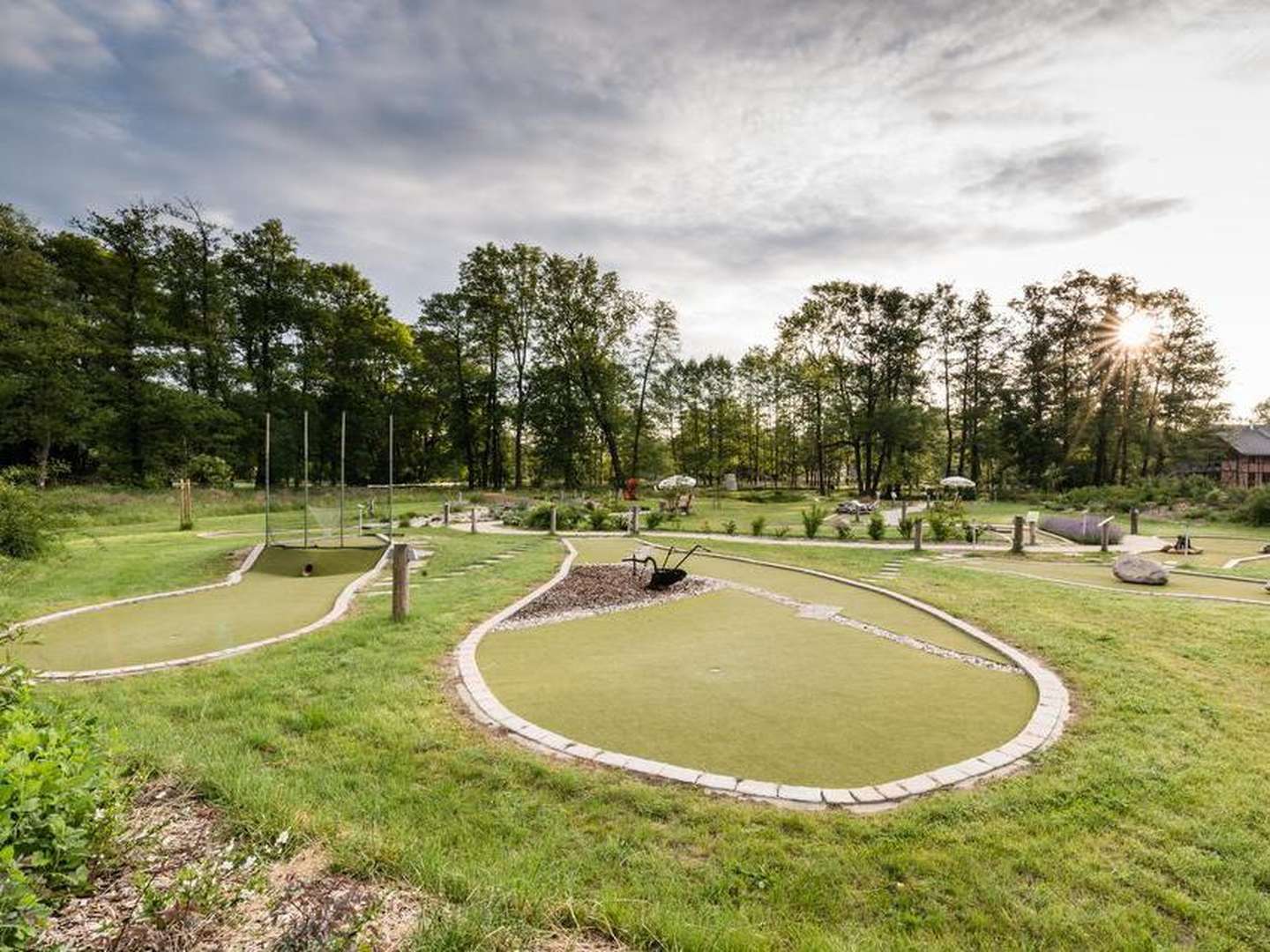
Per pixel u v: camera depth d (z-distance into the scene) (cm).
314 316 3378
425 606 810
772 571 1167
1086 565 1306
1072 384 3897
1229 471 4050
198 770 315
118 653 616
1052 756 394
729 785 356
